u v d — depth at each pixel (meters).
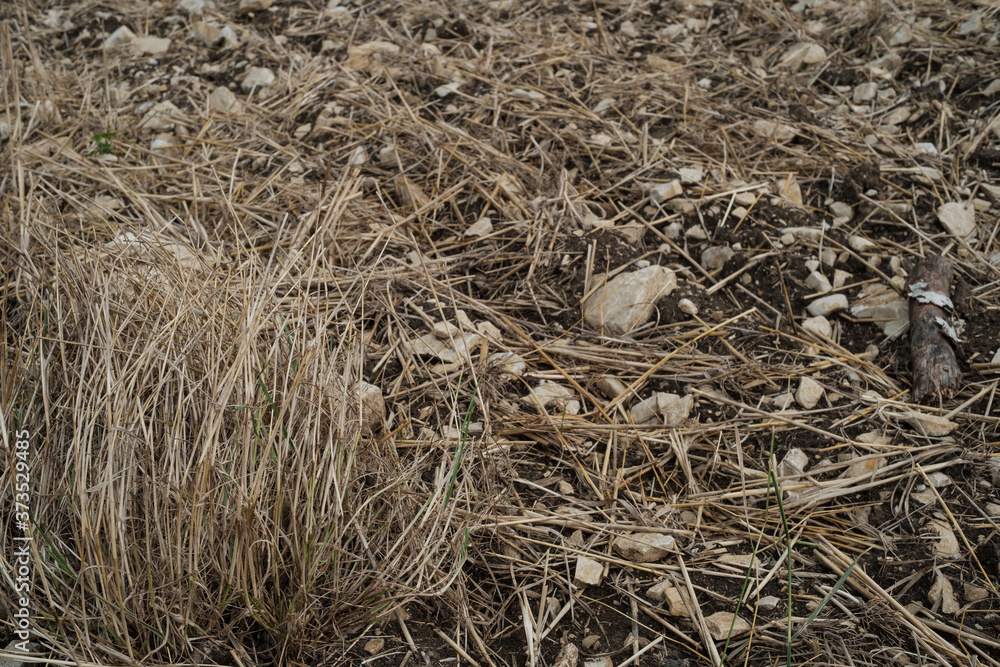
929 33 4.25
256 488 1.79
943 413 2.55
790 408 2.61
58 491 1.97
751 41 4.44
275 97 4.09
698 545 2.25
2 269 2.68
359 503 2.07
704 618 2.05
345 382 2.02
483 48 4.32
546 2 4.75
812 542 2.25
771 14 4.58
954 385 2.58
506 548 2.25
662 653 2.01
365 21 4.57
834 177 3.44
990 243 3.14
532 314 2.96
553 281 3.05
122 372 1.96
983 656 1.96
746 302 2.99
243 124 3.92
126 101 4.14
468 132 3.70
